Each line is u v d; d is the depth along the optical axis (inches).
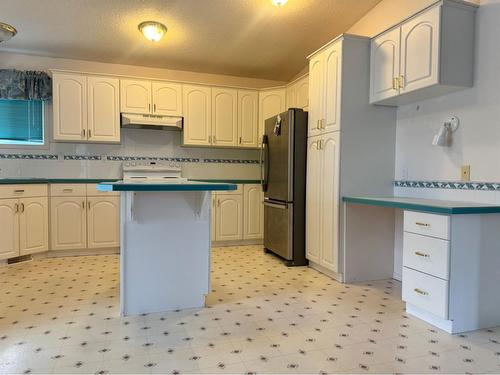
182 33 147.5
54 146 168.9
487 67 92.7
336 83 120.1
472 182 96.7
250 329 83.0
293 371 65.3
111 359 68.9
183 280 95.1
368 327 84.8
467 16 94.8
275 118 152.8
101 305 97.3
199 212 95.0
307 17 137.5
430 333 82.0
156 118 171.2
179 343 75.8
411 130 118.0
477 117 95.4
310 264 141.8
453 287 81.7
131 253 90.4
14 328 82.5
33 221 145.6
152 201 91.4
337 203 119.8
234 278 124.5
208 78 194.7
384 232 125.2
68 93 159.6
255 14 134.5
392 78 109.3
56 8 127.4
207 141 181.2
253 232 184.2
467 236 82.4
